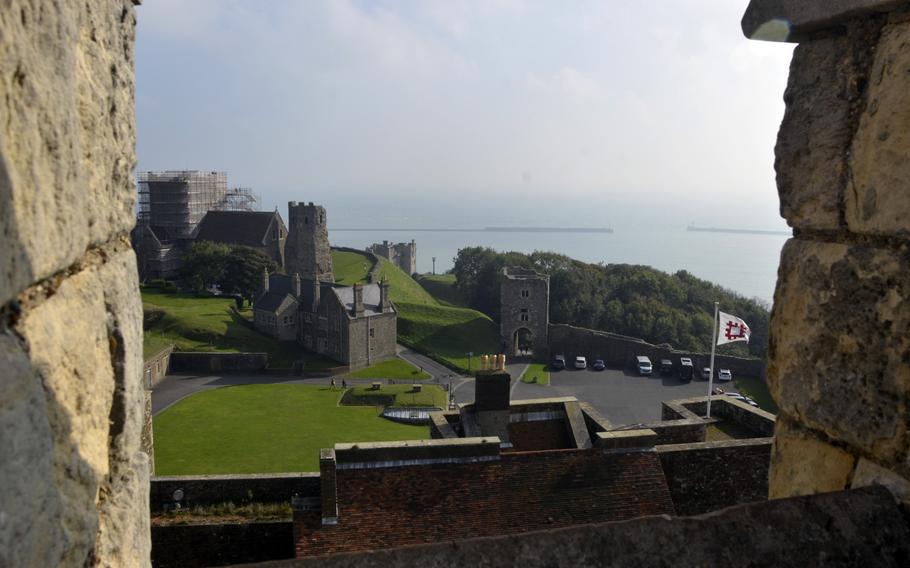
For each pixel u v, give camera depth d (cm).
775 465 327
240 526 1388
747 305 7456
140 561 277
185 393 4788
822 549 237
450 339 6725
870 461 278
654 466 1274
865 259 281
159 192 9069
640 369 5778
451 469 1212
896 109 271
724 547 230
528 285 6400
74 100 220
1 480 165
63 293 215
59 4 208
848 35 295
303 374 5500
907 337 264
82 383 224
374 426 4188
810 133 310
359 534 1116
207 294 7550
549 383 5484
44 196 195
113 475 260
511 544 217
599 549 221
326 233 8744
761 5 319
